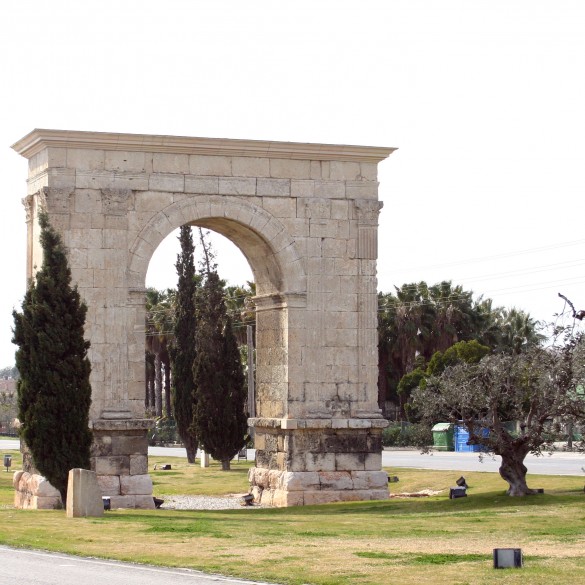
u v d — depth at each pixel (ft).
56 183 154.92
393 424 367.25
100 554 92.48
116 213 156.66
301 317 163.22
